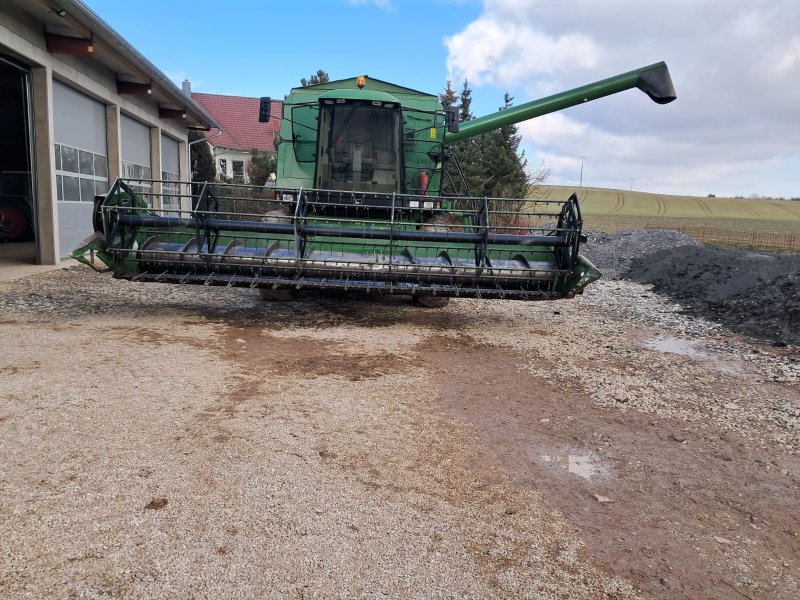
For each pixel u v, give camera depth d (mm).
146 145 18469
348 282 7184
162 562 2516
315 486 3268
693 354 7059
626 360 6570
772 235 32219
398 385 5219
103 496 2994
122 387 4598
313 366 5633
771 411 4980
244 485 3209
